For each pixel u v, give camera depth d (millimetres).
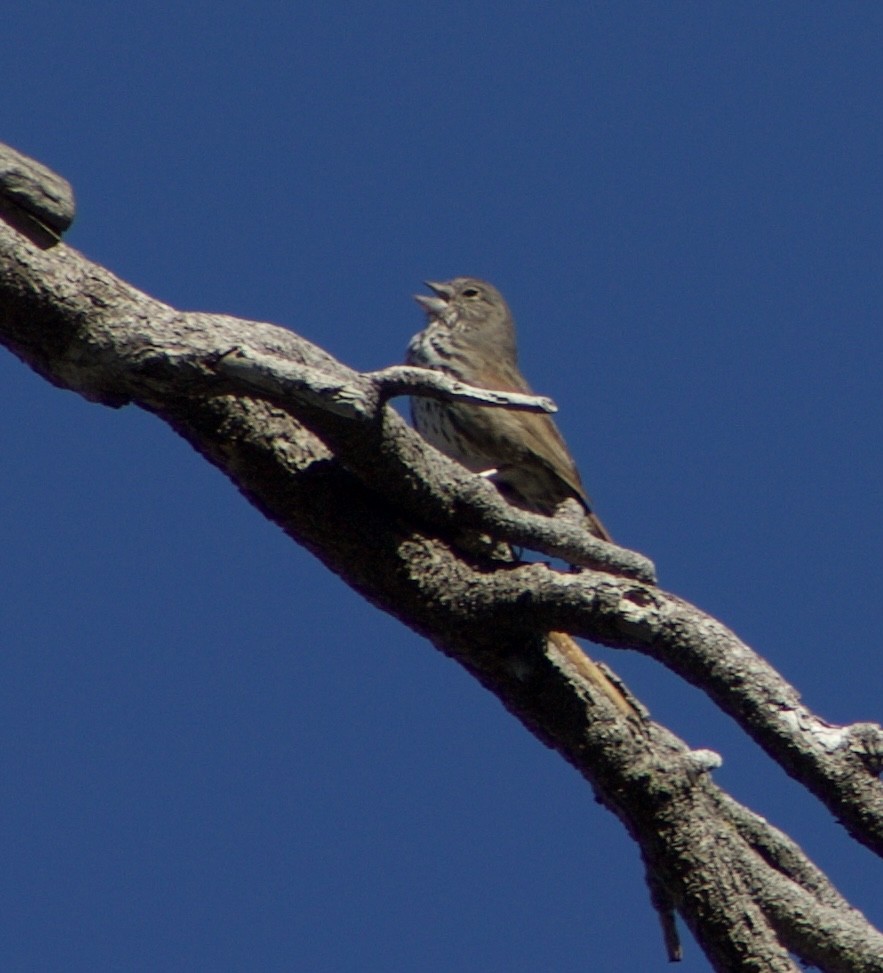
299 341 7746
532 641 8352
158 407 7871
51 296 7305
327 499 8273
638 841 8383
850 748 7812
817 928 8250
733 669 7910
